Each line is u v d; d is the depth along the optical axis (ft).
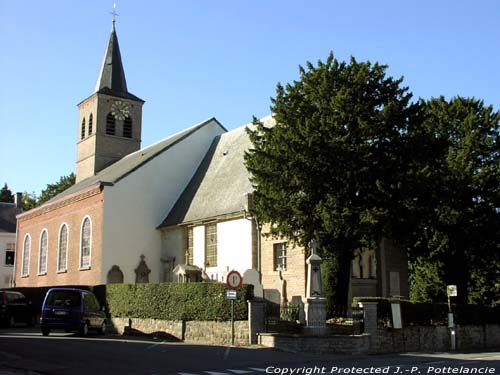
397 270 99.60
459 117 104.47
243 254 99.19
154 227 123.54
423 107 76.84
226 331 71.31
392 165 70.03
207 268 107.76
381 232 70.44
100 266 116.26
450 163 98.78
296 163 70.85
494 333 85.92
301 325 69.51
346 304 75.20
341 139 69.46
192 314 76.28
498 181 99.09
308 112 74.59
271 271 93.45
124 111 160.97
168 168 128.36
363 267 95.71
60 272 135.13
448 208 93.61
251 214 84.17
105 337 79.10
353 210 68.95
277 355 58.75
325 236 72.69
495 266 109.60
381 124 71.61
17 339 72.59
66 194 148.36
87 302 80.38
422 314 74.95
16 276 164.66
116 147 158.51
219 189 114.32
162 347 64.54
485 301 113.09
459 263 100.99
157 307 82.48
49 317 77.87
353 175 69.36
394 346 68.28
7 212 217.15
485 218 97.30
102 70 163.84
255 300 70.59
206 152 135.44
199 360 53.26
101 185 118.83
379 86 73.97
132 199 122.11
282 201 73.00
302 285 87.35
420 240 96.48
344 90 71.72
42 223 151.53
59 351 58.95
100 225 118.42
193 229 113.60
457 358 59.41
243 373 44.60
